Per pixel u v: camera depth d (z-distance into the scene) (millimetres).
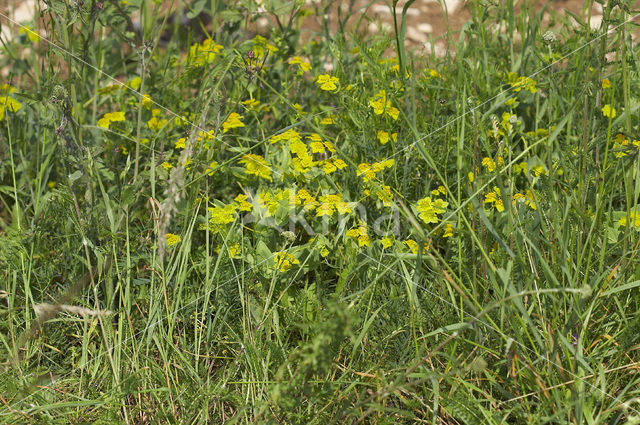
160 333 2182
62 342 2316
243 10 3223
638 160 2195
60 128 2334
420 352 2012
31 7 4266
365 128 2684
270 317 2178
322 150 2521
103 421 1902
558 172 2459
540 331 2039
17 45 3762
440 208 2305
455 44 2936
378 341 2180
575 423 1814
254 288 2305
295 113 2996
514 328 1927
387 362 2145
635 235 2268
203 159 2391
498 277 2154
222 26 3340
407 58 3451
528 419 1855
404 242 2271
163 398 2086
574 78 2852
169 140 2824
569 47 2910
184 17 4188
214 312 2381
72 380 2131
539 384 1854
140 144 2703
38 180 2740
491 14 3568
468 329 2107
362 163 2523
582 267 2217
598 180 2252
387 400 2094
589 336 2088
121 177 2662
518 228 2070
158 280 2344
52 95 2305
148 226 2529
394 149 2635
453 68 3139
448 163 2654
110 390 1996
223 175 2754
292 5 3184
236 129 2883
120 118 2836
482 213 1973
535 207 2160
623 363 2055
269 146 2795
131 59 3346
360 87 2902
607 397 1935
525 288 1983
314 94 3289
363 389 2072
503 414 1956
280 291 2354
